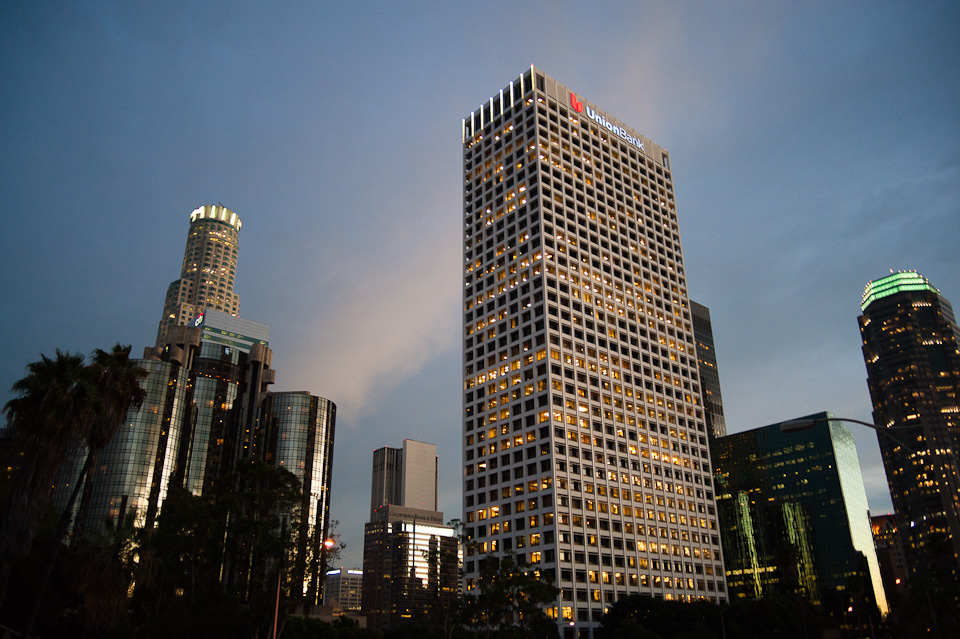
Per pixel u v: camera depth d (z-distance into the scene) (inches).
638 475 6333.7
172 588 3380.9
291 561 3255.4
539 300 6422.2
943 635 5260.8
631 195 7849.4
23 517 1768.0
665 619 4896.7
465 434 6565.0
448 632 4291.3
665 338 7313.0
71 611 2694.4
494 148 7618.1
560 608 5260.8
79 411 1884.8
